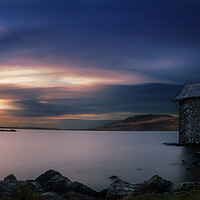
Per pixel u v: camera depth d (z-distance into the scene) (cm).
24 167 2772
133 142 7025
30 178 2234
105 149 4822
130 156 3503
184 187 1320
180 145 4553
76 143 7019
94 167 2636
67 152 4338
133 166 2614
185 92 4625
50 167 2730
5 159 3438
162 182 1412
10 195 1198
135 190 1330
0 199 1120
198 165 2436
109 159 3253
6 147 5594
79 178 2102
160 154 3525
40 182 1719
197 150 3775
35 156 3769
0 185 1271
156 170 2320
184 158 2953
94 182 1953
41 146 5891
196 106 4303
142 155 3556
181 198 1113
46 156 3747
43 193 1268
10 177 1476
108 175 2200
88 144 6519
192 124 4362
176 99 4631
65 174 2291
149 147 4922
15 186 1307
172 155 3312
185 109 4516
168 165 2558
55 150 4759
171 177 1975
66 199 1225
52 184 1512
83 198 1275
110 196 1312
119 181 1445
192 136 4359
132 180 1973
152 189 1359
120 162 2938
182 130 4569
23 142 7638
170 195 1192
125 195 1281
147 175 2133
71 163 2970
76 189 1404
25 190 1163
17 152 4406
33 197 1137
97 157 3503
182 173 2105
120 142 7256
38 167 2761
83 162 3030
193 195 1139
